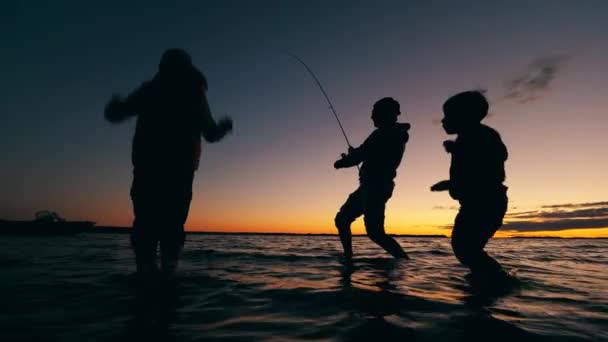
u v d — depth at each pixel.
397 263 3.62
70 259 3.80
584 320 1.50
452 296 1.93
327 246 7.38
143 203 2.54
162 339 1.22
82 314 1.52
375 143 3.82
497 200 2.49
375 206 3.83
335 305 1.71
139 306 1.67
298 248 6.28
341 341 1.21
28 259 3.78
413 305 1.71
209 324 1.40
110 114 2.57
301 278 2.54
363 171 3.90
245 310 1.61
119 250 5.19
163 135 2.55
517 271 3.20
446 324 1.41
